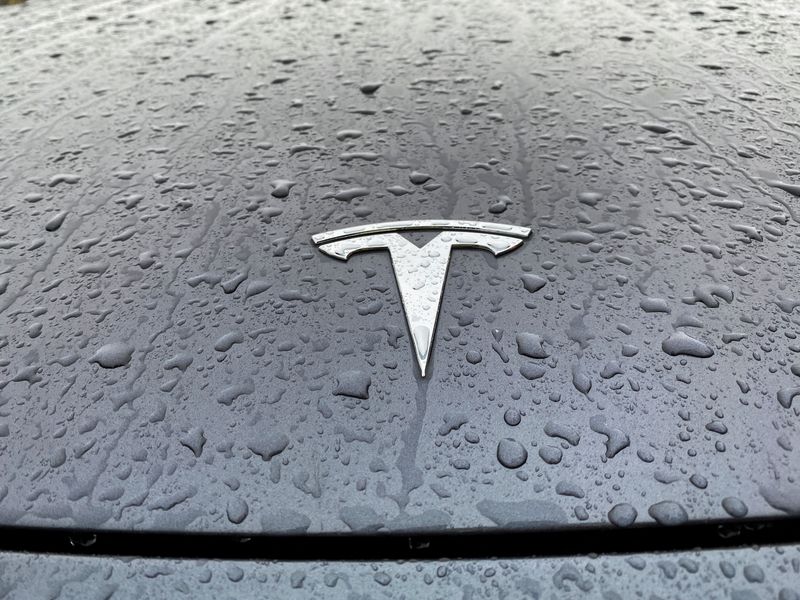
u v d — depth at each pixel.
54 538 0.54
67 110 1.17
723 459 0.56
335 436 0.59
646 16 1.48
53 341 0.70
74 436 0.61
